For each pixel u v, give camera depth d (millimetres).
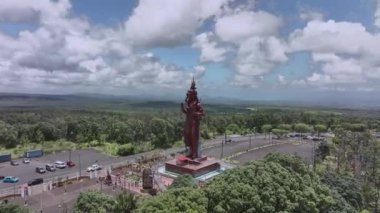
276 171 76875
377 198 109812
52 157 194625
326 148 176000
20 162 182375
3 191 131875
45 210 109812
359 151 158625
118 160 187875
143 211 63438
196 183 105688
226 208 66750
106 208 86500
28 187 132625
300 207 72250
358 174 138625
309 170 86125
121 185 136000
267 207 67875
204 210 64938
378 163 142125
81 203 87250
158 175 147125
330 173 105312
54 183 137750
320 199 76375
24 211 83625
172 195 68062
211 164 149750
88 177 147500
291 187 74188
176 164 148750
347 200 94375
